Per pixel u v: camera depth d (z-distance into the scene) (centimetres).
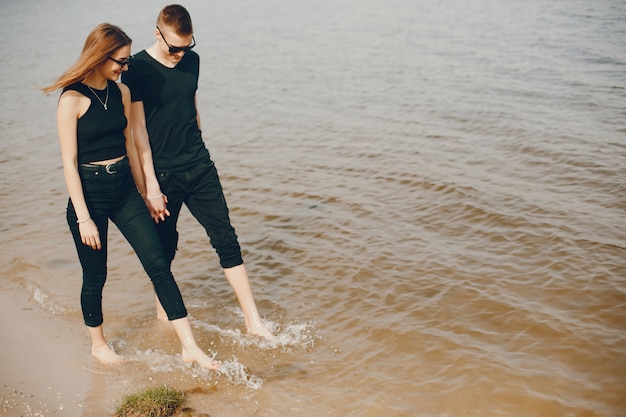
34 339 485
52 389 423
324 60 1433
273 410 398
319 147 904
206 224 476
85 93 396
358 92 1161
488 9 1786
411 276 550
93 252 423
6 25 2367
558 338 452
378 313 503
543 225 615
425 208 682
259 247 628
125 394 417
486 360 435
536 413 384
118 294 555
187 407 403
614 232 592
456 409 391
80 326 503
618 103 950
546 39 1386
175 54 431
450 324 480
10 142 1033
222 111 1134
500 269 550
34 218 721
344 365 444
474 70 1213
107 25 390
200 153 461
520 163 777
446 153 830
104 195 415
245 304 482
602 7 1642
